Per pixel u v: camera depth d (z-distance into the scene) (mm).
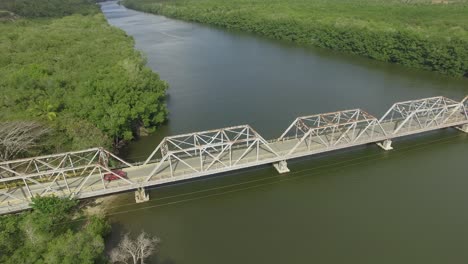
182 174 57188
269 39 172000
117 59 99812
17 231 40906
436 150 71625
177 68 124938
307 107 93438
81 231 45156
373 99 98312
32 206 48625
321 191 59812
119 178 56500
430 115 81562
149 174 57375
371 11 183500
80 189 52844
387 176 63594
